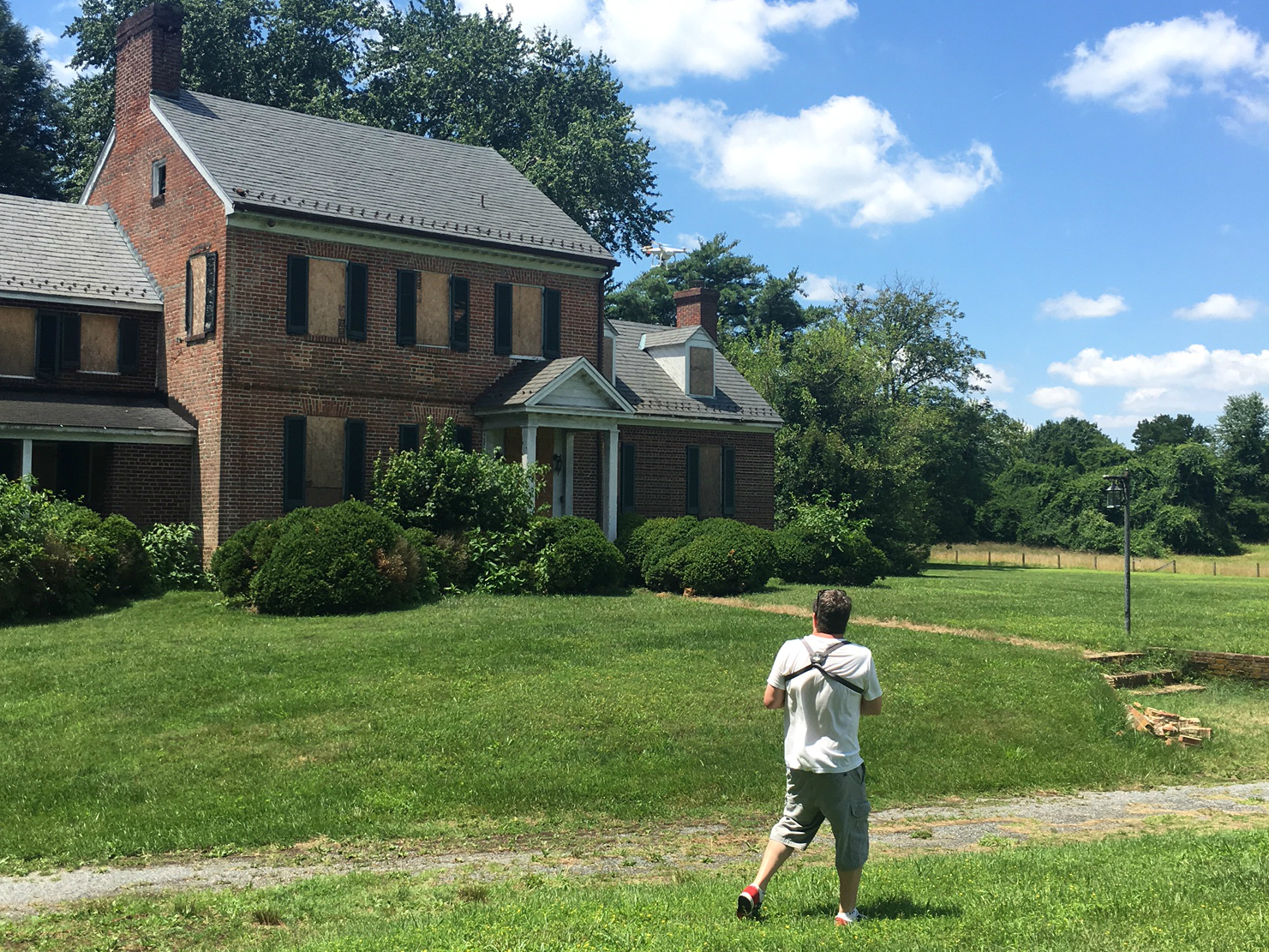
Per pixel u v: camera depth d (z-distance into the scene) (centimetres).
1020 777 1223
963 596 2561
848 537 2823
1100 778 1238
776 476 3916
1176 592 3094
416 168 2762
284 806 1023
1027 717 1406
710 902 692
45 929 702
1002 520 7850
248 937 678
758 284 7069
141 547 2073
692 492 3148
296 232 2319
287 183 2384
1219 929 573
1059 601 2489
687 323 3669
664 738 1242
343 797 1056
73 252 2527
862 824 648
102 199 2795
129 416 2311
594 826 1009
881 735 1311
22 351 2358
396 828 984
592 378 2595
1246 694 1620
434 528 2295
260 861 895
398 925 671
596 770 1142
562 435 2773
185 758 1141
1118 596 2789
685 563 2359
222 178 2275
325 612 1900
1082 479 7788
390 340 2456
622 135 4691
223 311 2231
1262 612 2341
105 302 2430
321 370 2353
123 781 1077
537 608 2003
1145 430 10925
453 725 1253
